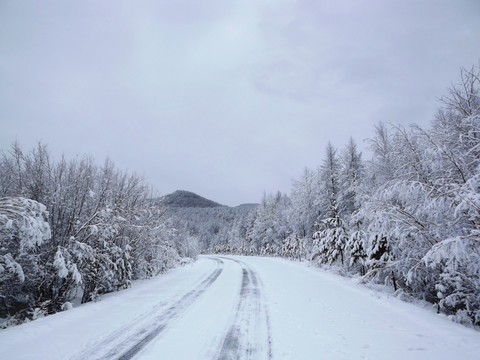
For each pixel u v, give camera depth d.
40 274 9.26
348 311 7.42
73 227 10.04
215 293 10.25
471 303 8.59
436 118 11.73
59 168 10.45
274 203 54.16
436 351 4.73
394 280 11.95
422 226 9.84
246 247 64.75
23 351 4.91
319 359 4.43
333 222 22.50
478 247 7.32
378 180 16.86
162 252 18.67
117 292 11.79
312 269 18.95
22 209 7.71
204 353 4.72
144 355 4.68
